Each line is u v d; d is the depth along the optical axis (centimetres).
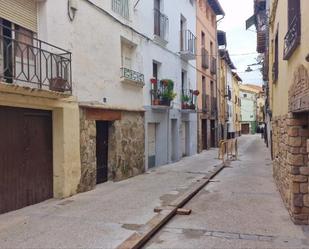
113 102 1101
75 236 563
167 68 1648
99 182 1063
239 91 5928
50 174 837
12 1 721
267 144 2789
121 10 1157
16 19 732
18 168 735
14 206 723
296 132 645
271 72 1349
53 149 842
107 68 1061
